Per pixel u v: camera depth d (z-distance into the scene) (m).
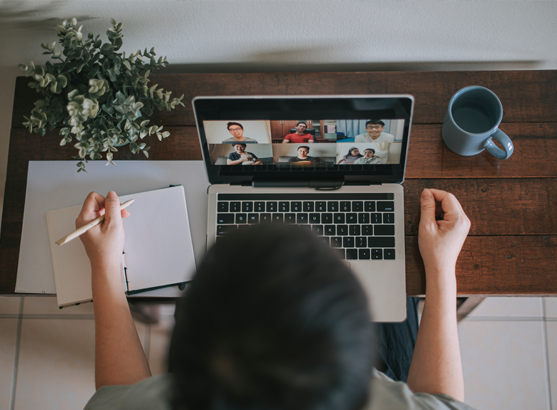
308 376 0.25
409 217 0.84
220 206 0.81
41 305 1.42
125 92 0.72
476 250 0.83
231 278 0.26
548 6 0.73
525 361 1.36
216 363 0.25
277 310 0.24
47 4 0.74
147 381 0.50
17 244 0.84
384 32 0.80
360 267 0.79
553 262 0.82
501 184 0.85
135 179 0.87
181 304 0.28
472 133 0.78
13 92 0.98
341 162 0.77
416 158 0.86
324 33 0.80
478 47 0.84
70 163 0.87
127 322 0.69
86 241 0.73
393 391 0.48
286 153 0.75
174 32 0.81
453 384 0.63
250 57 0.88
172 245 0.82
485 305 1.39
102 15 0.77
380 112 0.68
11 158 0.88
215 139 0.72
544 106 0.87
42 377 1.40
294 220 0.80
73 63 0.71
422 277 0.81
